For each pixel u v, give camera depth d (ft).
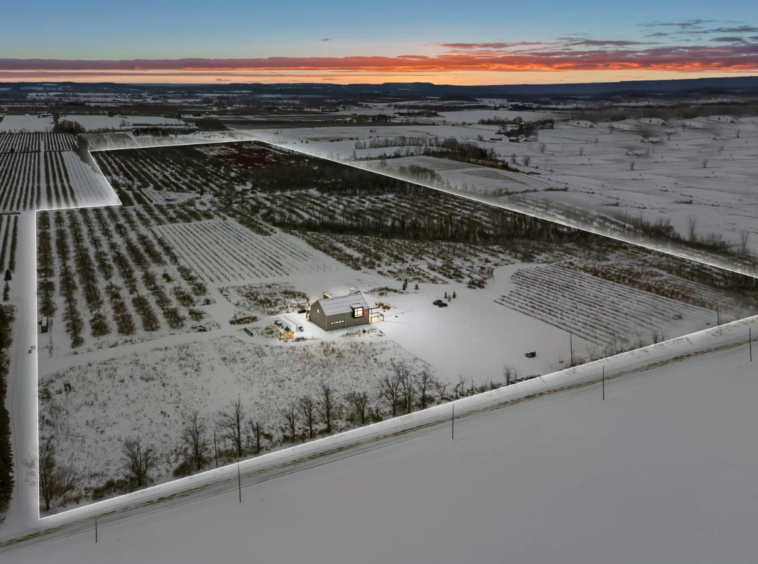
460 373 196.34
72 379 189.47
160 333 222.89
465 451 150.61
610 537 119.65
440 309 249.14
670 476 137.59
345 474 143.33
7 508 135.54
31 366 197.36
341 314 227.61
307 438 161.99
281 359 203.92
